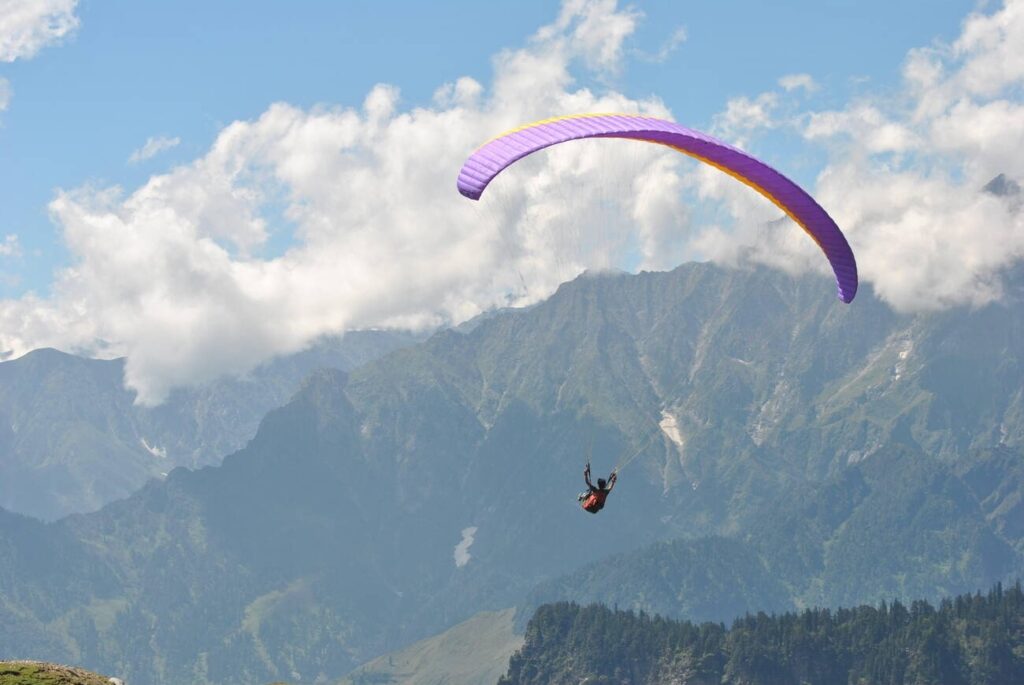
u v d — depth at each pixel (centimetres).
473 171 11538
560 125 11831
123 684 11325
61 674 11075
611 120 11931
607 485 11181
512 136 11788
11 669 10981
